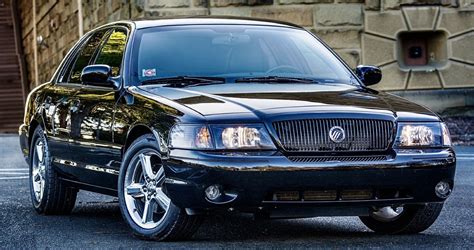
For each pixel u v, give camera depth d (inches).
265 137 349.1
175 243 365.4
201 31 435.2
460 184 600.1
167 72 410.0
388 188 360.2
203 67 413.4
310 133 352.5
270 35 442.9
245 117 350.6
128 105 393.1
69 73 481.7
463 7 1064.2
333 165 348.8
